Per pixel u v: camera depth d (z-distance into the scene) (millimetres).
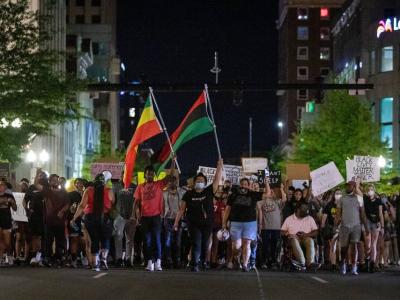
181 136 22906
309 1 137625
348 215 18031
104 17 122375
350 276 17156
